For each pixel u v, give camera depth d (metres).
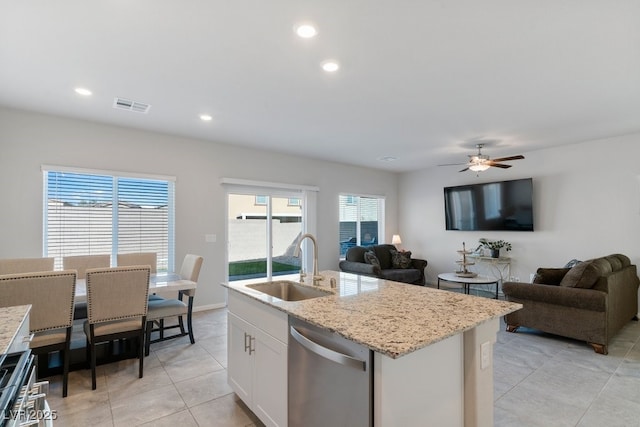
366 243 7.19
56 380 2.69
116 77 2.78
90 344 2.72
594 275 3.37
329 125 4.12
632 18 1.97
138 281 2.76
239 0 1.83
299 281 2.56
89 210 4.02
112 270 2.63
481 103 3.37
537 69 2.63
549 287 3.58
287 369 1.75
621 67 2.60
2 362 1.07
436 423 1.45
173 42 2.25
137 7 1.89
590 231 4.89
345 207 6.85
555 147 5.23
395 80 2.84
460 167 6.55
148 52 2.38
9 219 3.55
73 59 2.48
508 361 3.09
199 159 4.82
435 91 3.07
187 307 3.57
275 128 4.24
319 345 1.49
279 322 1.82
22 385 1.00
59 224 3.84
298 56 2.45
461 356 1.58
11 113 3.56
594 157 4.86
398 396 1.29
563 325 3.51
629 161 4.55
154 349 3.36
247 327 2.17
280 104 3.41
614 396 2.46
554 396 2.46
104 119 3.89
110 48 2.33
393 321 1.49
